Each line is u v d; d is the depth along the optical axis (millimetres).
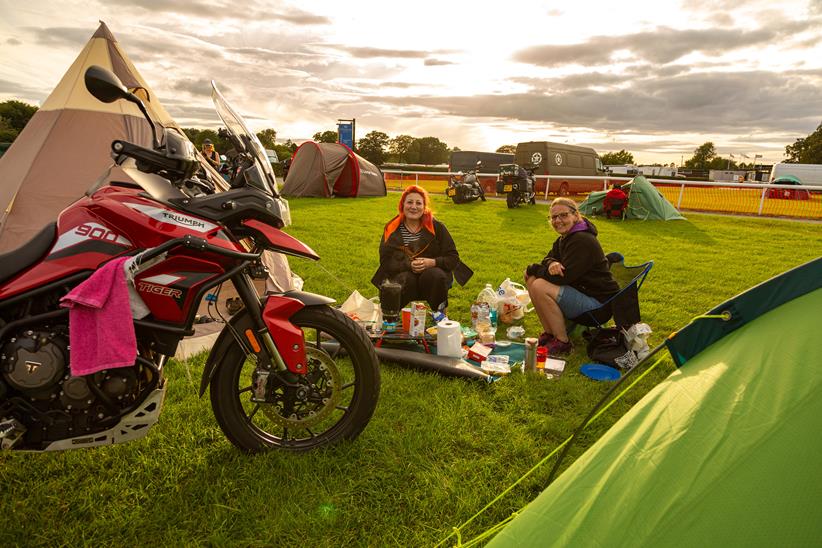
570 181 23172
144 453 2607
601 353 3908
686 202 17750
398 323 4086
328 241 8867
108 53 5094
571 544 1428
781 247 9508
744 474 1301
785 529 1165
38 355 1995
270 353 2422
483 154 28641
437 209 15891
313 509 2244
